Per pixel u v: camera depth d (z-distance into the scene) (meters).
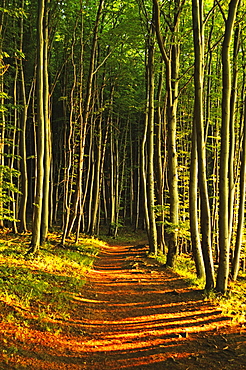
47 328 5.83
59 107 29.81
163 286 9.68
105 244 22.36
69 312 6.99
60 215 30.89
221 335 6.03
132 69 21.70
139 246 19.08
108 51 19.64
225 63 8.14
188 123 19.36
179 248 20.33
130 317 7.10
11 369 4.35
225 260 8.46
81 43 15.36
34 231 11.16
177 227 11.89
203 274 10.48
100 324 6.68
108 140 31.22
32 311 6.38
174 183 12.30
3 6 12.97
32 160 29.03
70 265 11.27
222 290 8.49
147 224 16.03
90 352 5.43
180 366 4.98
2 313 5.80
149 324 6.67
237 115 16.14
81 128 14.97
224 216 8.37
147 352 5.45
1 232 14.89
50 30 14.48
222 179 8.29
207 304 7.70
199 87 8.56
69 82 22.44
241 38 13.12
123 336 6.10
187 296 8.45
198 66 8.53
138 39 15.84
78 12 14.74
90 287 9.43
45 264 10.18
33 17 17.45
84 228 26.58
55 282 8.67
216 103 16.81
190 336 6.03
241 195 12.83
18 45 16.33
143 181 16.30
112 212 27.33
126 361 5.16
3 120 13.44
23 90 15.09
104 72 19.97
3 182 9.96
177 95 12.45
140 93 28.55
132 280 10.47
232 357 5.23
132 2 15.37
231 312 7.17
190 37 14.45
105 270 12.38
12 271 8.34
